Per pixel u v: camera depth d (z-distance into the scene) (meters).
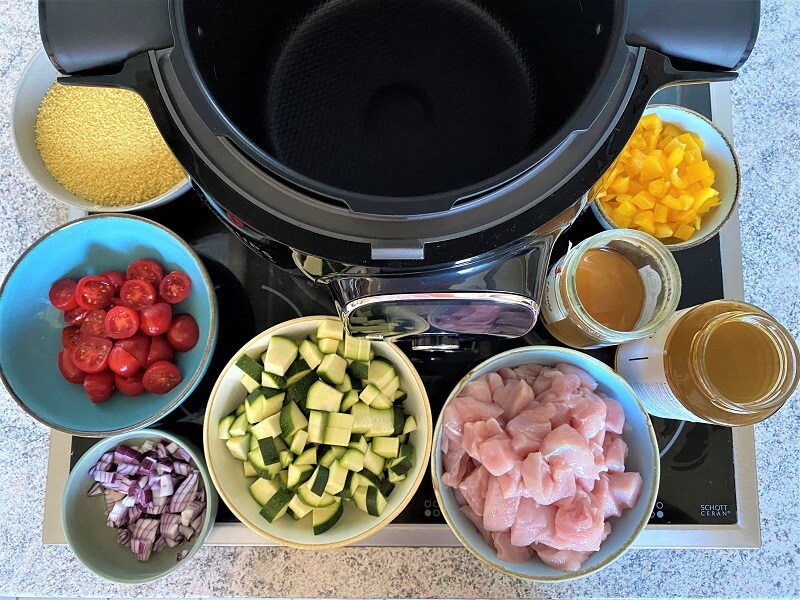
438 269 0.50
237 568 0.80
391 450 0.75
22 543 0.82
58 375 0.78
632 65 0.48
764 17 0.93
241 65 0.53
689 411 0.69
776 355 0.65
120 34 0.46
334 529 0.73
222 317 0.81
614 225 0.77
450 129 0.54
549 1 0.54
